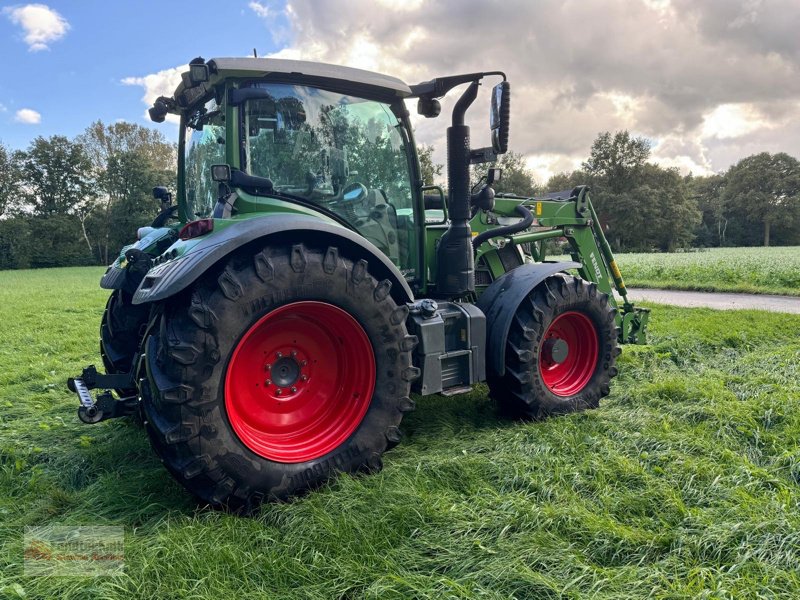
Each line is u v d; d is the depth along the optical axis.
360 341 2.86
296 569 2.08
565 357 3.94
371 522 2.37
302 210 3.00
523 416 3.79
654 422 3.62
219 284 2.44
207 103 3.47
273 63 2.84
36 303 13.09
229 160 2.80
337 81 3.10
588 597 1.87
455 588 1.92
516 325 3.66
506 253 4.57
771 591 1.89
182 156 4.09
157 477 2.88
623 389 4.50
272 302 2.55
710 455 3.04
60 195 52.81
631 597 1.88
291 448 2.76
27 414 4.29
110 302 4.14
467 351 3.44
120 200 52.59
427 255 3.82
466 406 4.07
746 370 4.89
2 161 52.00
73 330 8.49
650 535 2.25
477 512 2.48
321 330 2.91
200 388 2.38
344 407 2.93
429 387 3.23
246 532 2.33
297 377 2.88
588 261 5.08
